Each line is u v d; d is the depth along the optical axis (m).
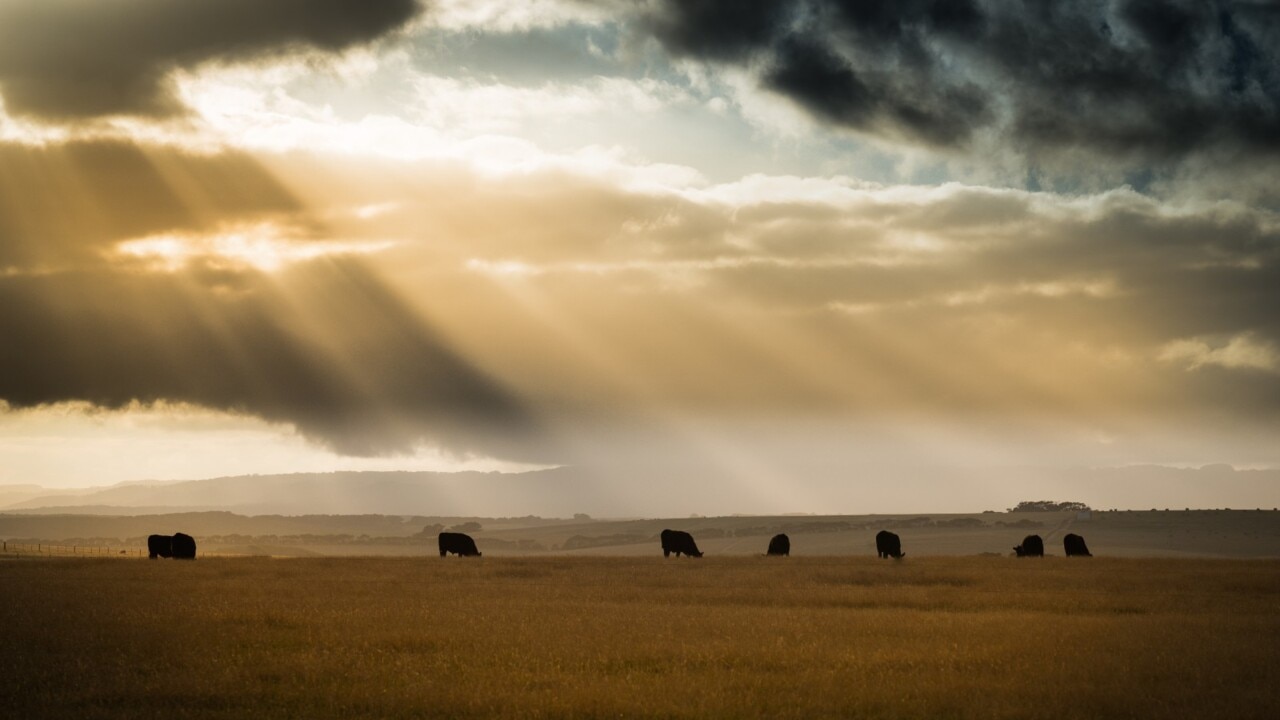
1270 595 48.44
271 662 29.41
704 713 23.66
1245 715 23.34
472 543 102.62
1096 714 23.53
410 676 27.58
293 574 62.97
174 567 69.50
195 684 26.66
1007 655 30.14
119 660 29.69
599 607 42.09
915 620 37.88
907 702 24.61
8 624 36.31
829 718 23.39
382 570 66.06
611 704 24.25
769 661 29.41
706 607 42.47
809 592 49.50
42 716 23.70
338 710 24.30
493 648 31.42
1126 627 35.78
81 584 54.25
